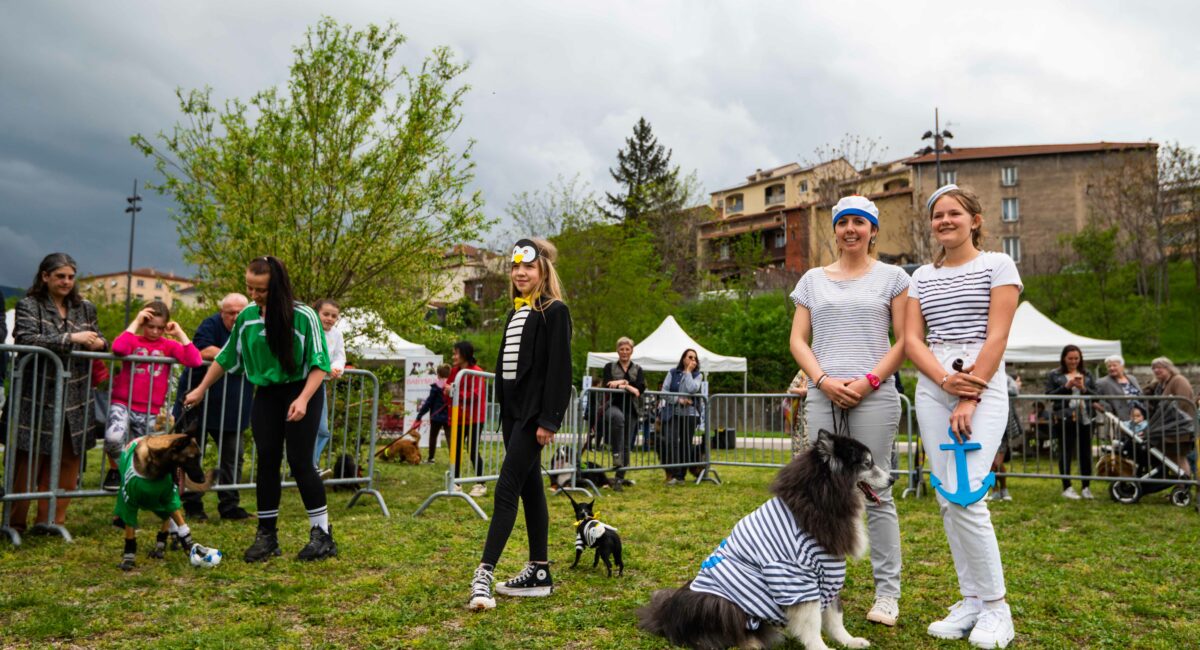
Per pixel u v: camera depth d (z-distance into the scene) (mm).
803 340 3793
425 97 10227
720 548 3180
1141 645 3217
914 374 25328
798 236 45406
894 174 47812
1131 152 36562
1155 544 5406
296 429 4488
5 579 3900
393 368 11008
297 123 9898
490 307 30969
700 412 9820
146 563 4312
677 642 3088
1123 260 35719
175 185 9727
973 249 3490
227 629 3172
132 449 4109
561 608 3654
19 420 4852
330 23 10023
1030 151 43844
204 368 5898
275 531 4562
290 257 9664
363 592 3830
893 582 3568
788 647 3139
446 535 5316
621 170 48406
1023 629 3385
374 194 9984
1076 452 8680
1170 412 7703
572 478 8086
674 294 31953
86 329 5305
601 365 18453
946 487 3299
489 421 7773
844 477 3059
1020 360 15414
